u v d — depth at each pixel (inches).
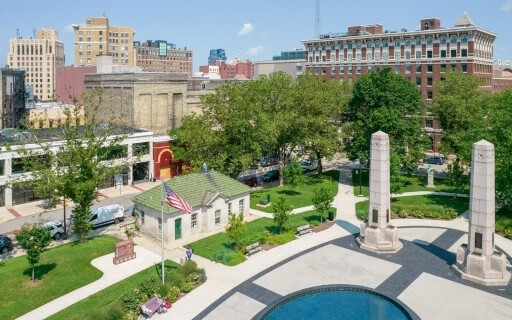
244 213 2186.3
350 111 3058.6
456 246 1782.7
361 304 1338.6
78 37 7514.8
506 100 2351.1
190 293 1390.3
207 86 4852.4
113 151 2881.4
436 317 1250.6
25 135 2635.3
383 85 2866.6
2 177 2455.7
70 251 1763.0
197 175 2101.4
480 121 2354.8
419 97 3107.8
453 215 2139.5
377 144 1721.2
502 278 1451.8
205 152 2610.7
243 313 1270.9
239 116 2571.4
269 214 2263.8
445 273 1533.0
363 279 1482.5
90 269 1582.2
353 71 4953.3
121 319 1209.4
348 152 2856.8
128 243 1662.2
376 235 1717.5
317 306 1323.8
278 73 3034.0
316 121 2829.7
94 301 1333.7
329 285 1432.1
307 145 2979.8
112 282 1481.3
